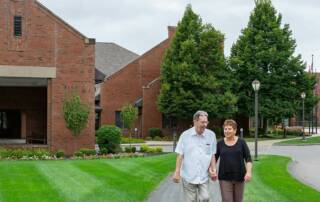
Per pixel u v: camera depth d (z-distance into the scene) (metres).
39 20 29.56
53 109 29.66
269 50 53.34
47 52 29.67
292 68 54.66
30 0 29.41
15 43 29.22
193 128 9.44
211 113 49.53
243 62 53.56
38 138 36.19
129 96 53.22
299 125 82.38
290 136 57.97
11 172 17.92
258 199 13.33
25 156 26.30
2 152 26.42
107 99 52.47
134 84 53.41
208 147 9.31
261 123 61.28
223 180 9.57
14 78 30.45
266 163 24.03
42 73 29.55
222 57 51.09
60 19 29.83
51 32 29.73
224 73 51.31
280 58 53.75
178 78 49.25
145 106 52.03
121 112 48.91
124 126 50.53
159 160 23.97
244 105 54.00
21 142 35.44
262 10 55.00
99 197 13.02
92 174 17.89
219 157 9.74
